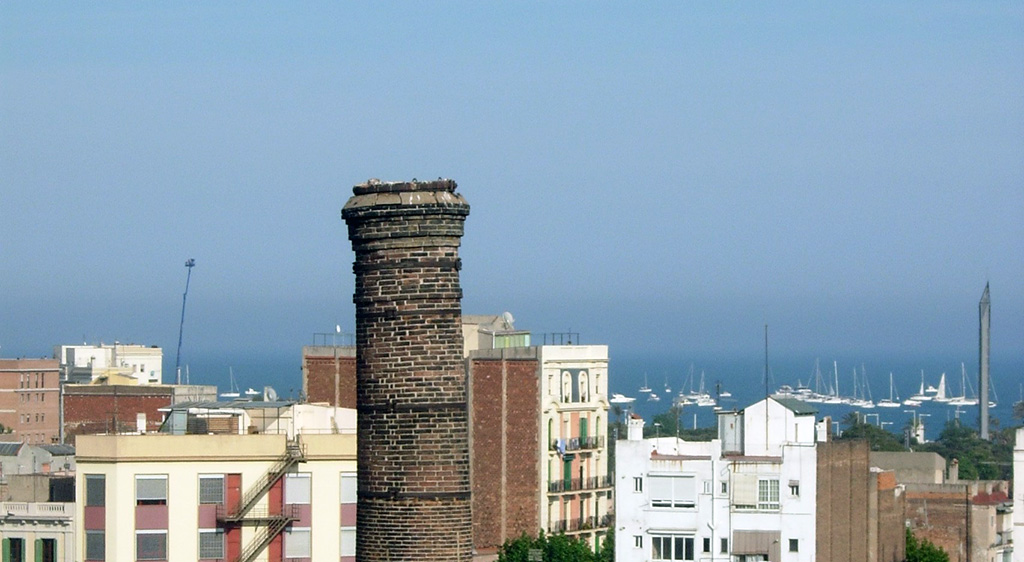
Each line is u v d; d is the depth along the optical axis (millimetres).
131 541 147625
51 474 182375
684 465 169625
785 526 167625
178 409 159250
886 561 188875
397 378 64938
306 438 149000
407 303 64812
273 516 147375
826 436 184000
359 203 65250
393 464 65062
